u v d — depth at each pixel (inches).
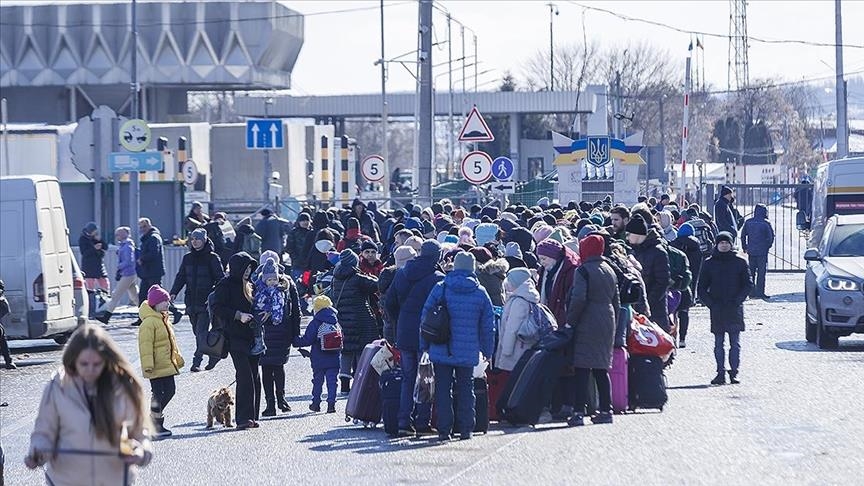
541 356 1143.6
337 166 4682.6
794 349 1752.0
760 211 2625.5
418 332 1124.5
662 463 928.9
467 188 4771.2
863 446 983.0
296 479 925.2
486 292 1111.6
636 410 1222.3
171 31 7696.9
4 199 1937.7
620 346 1204.5
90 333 609.6
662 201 3043.8
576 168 4018.2
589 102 6875.0
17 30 7741.1
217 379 1611.7
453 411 1111.0
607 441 1037.8
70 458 604.4
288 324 1309.1
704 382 1424.7
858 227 1870.1
